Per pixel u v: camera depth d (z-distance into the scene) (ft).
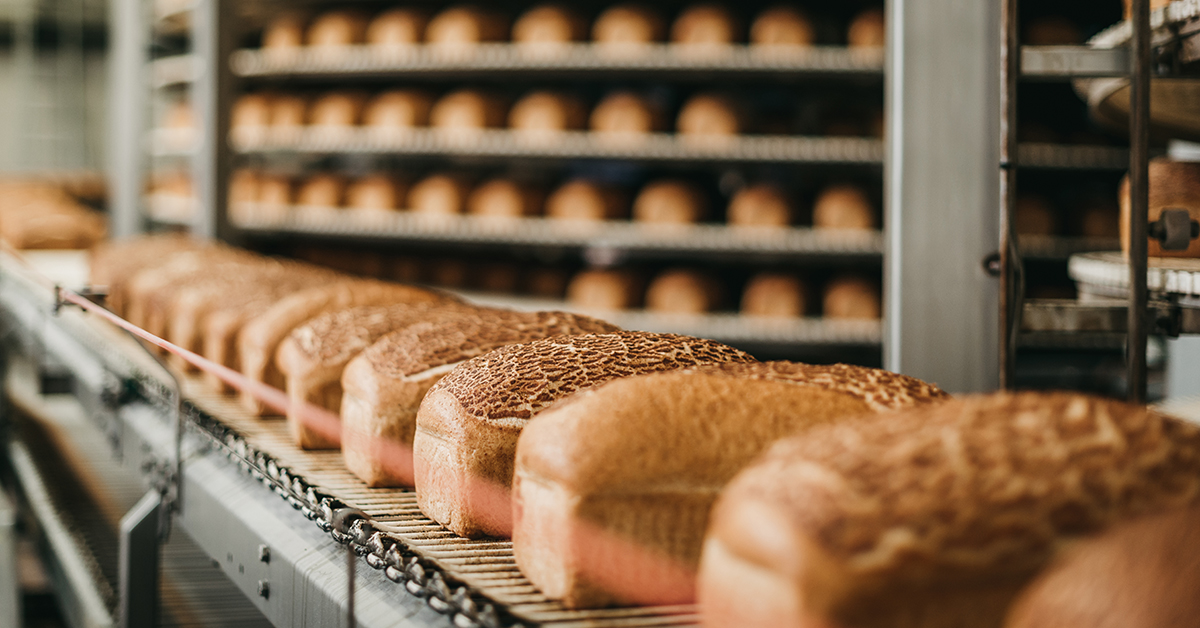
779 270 11.85
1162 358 9.08
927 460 1.52
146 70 16.71
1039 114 11.33
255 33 14.40
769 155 11.64
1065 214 11.53
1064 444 1.58
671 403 2.14
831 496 1.47
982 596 1.48
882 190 11.94
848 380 2.29
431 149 12.52
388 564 2.35
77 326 6.88
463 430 2.65
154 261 6.83
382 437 3.16
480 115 12.33
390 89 14.28
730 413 2.14
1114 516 1.52
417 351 3.26
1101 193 11.51
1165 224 3.35
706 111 11.75
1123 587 1.31
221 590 6.11
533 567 2.23
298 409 3.70
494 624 1.89
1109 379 11.62
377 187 12.91
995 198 4.69
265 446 3.80
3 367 9.59
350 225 12.98
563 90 13.16
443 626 2.14
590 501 2.06
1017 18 3.31
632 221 12.39
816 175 12.90
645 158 11.93
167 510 4.42
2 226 11.53
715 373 2.26
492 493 2.65
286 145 13.32
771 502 1.50
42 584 7.36
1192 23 3.09
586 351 2.77
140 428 4.83
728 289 12.92
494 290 12.82
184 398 4.59
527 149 12.15
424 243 13.99
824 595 1.41
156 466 4.43
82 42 21.30
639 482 2.07
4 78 20.88
